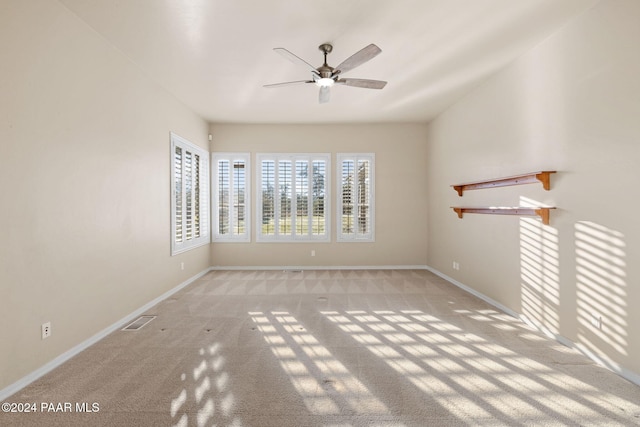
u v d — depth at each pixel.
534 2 2.51
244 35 2.99
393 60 3.50
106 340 2.90
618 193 2.29
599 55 2.44
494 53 3.34
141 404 1.96
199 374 2.31
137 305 3.59
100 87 2.99
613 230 2.33
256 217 6.11
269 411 1.90
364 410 1.91
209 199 6.00
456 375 2.30
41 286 2.32
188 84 4.12
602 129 2.41
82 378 2.26
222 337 2.96
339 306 3.86
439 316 3.51
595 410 1.91
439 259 5.57
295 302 4.02
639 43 2.13
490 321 3.36
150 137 3.91
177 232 4.70
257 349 2.71
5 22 2.06
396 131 6.12
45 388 2.13
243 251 6.11
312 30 2.91
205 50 3.26
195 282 5.07
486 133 4.05
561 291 2.83
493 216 3.91
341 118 5.75
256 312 3.65
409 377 2.27
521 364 2.45
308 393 2.08
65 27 2.55
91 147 2.87
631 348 2.21
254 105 4.98
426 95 4.58
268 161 6.11
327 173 6.14
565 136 2.77
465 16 2.71
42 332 2.32
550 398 2.03
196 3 2.51
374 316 3.51
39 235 2.31
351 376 2.29
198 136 5.48
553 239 2.92
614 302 2.33
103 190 3.03
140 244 3.66
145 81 3.79
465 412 1.89
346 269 6.11
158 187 4.09
